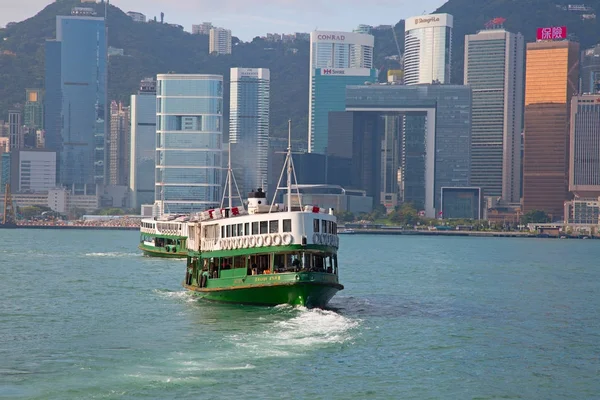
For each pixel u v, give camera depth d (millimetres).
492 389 95812
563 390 96188
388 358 108625
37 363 101812
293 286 132500
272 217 134875
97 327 127375
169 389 91312
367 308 156000
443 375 101375
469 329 133375
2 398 87188
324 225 136000
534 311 159375
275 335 118375
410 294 184250
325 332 121312
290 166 140250
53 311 145625
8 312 144875
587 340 126312
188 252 159375
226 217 147500
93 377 95250
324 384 95188
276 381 95688
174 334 119688
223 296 145000
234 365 101812
